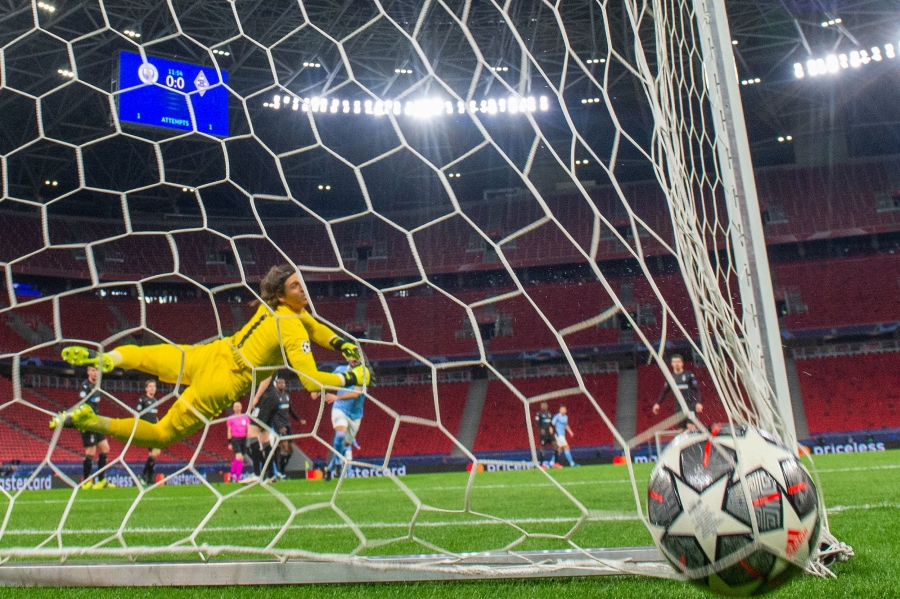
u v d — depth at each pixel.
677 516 1.64
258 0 20.67
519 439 24.34
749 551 1.57
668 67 3.21
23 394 22.55
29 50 21.70
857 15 23.69
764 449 1.67
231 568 2.26
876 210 28.73
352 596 2.04
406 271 30.91
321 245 31.55
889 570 2.11
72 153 27.30
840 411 23.36
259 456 9.82
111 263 28.23
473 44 2.17
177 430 3.52
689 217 2.74
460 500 5.82
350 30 22.50
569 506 4.91
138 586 2.26
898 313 25.94
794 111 29.08
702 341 2.06
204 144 27.69
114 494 8.95
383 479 11.13
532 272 30.62
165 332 27.20
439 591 2.05
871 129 30.17
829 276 27.88
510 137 29.28
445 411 26.22
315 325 3.70
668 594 1.90
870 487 5.38
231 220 31.23
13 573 2.30
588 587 2.02
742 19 23.31
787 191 30.28
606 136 29.17
